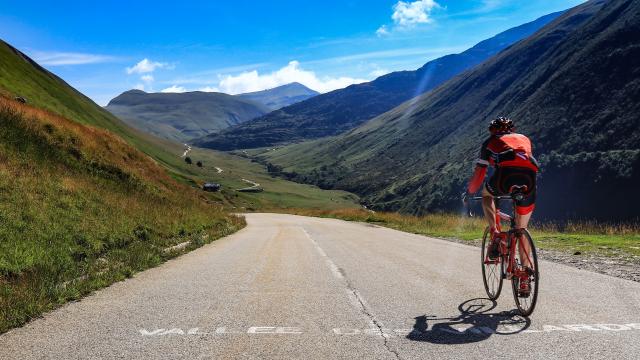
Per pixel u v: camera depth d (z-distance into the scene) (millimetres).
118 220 13914
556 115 183500
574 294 5973
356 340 4289
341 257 10336
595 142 148750
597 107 168625
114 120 193250
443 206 155000
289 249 12398
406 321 4910
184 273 8359
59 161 18172
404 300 5883
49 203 12312
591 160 123438
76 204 13328
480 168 5391
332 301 5875
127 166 23734
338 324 4820
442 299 5922
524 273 4961
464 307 5492
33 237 9641
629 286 6434
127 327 4762
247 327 4734
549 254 10172
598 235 14672
